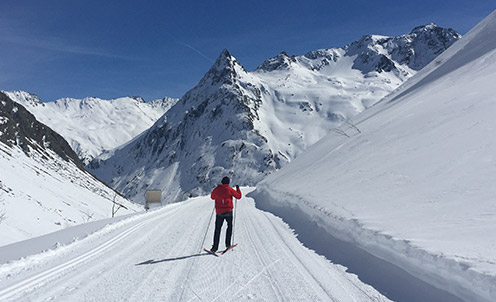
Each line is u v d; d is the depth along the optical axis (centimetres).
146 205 2134
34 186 4378
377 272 490
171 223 1122
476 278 329
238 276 505
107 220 1270
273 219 1192
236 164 18250
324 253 643
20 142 6569
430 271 402
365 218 645
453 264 366
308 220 960
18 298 420
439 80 2266
